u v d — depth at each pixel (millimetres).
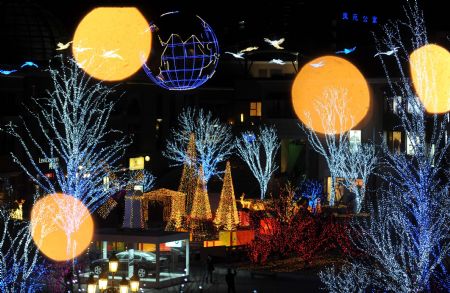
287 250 51062
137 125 86438
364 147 77375
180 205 53125
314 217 52000
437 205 45781
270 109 83500
